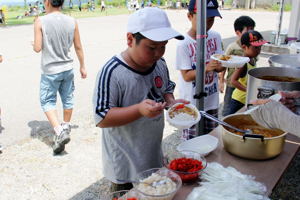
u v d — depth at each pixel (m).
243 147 1.63
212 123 2.69
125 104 1.55
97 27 14.62
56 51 3.27
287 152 1.77
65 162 3.21
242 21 3.39
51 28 3.19
